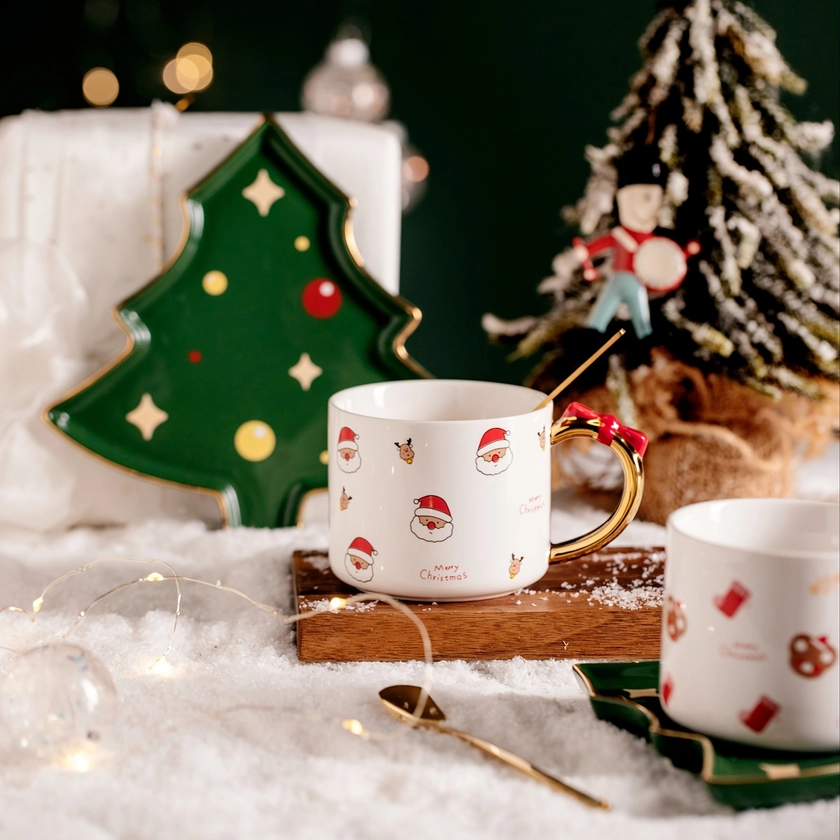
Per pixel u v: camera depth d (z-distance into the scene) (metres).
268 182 0.92
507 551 0.74
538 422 0.75
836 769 0.63
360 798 0.64
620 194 0.88
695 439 0.90
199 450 0.92
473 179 1.46
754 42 0.89
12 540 0.91
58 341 0.92
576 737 0.67
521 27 1.42
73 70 1.48
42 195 0.92
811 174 0.91
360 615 0.74
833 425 0.91
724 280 0.89
